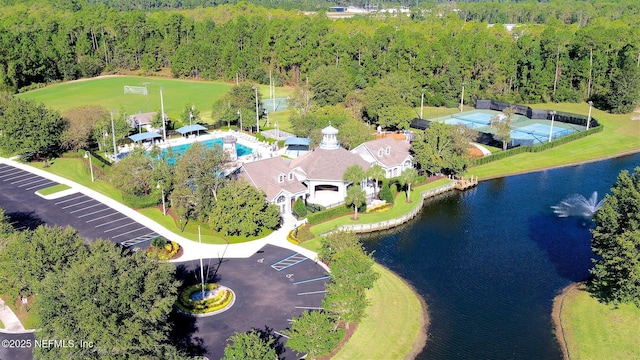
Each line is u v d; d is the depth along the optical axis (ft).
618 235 184.14
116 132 391.24
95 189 311.06
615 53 545.03
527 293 207.92
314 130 379.14
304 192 278.87
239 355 137.08
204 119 491.72
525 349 174.81
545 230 265.54
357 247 195.62
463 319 190.49
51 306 136.67
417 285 213.05
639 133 444.55
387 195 290.15
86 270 145.28
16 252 176.55
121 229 257.34
